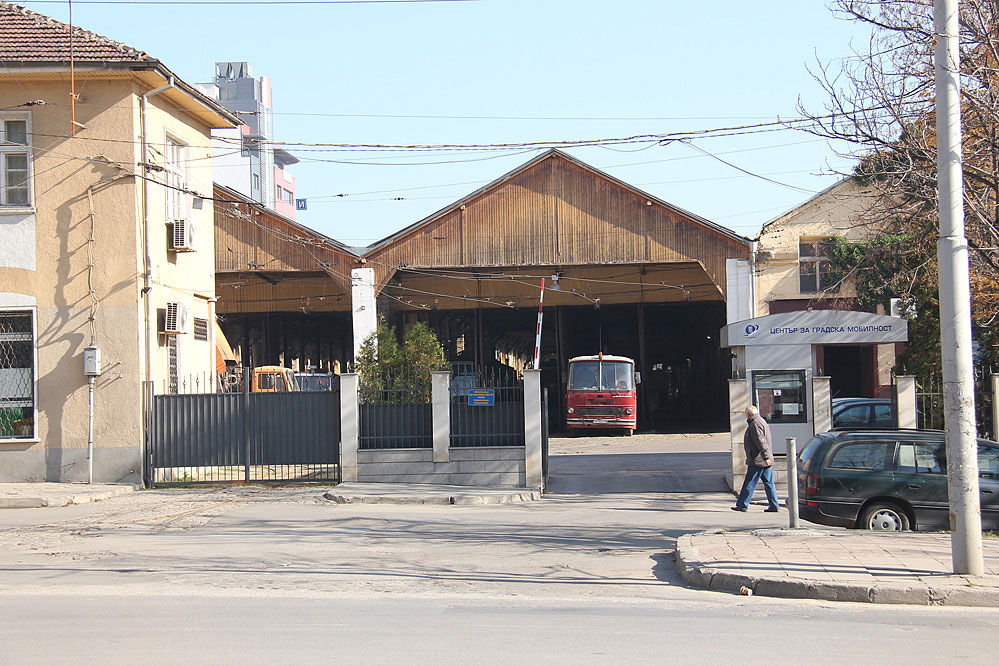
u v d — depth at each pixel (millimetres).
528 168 39531
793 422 19766
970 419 10266
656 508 17703
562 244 39281
